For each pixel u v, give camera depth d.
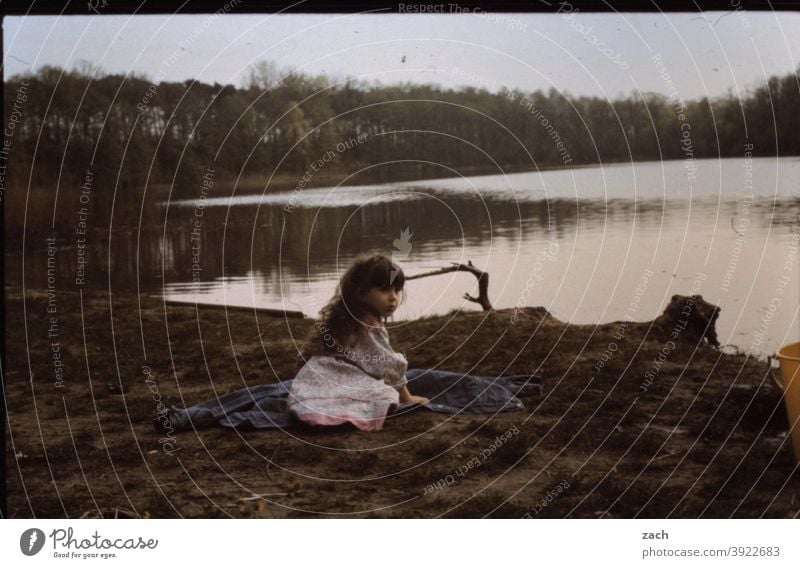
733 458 4.42
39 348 7.72
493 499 4.01
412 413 5.48
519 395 5.82
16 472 4.50
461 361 6.90
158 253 13.14
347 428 5.19
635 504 3.93
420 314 9.13
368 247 11.96
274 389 5.93
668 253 10.81
